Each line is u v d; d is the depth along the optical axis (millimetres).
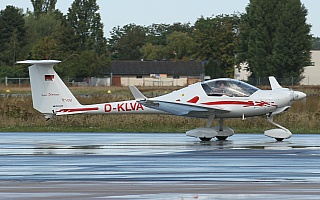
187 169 38344
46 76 60438
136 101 57781
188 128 71000
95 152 47312
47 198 28938
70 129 69688
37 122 73438
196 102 58562
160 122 72750
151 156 44812
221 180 34188
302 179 34469
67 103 60531
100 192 30516
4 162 41688
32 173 36781
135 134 64438
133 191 30797
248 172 37094
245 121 72062
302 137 61219
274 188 31609
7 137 60406
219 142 55531
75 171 37562
